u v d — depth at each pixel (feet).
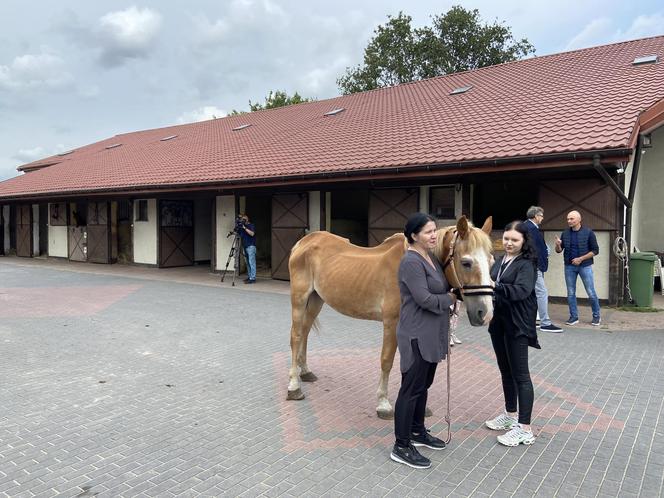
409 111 47.83
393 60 109.19
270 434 13.28
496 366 19.43
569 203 31.63
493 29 106.01
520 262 12.44
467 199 34.27
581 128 29.63
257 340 23.61
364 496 10.22
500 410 14.99
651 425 13.76
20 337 24.04
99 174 62.59
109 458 11.88
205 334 24.79
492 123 35.94
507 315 12.48
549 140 29.30
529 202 44.24
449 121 40.04
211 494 10.27
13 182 76.84
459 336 24.34
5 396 16.07
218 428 13.66
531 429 13.52
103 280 46.19
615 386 16.92
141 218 58.80
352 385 17.31
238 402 15.65
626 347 21.84
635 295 30.96
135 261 59.93
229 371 18.86
